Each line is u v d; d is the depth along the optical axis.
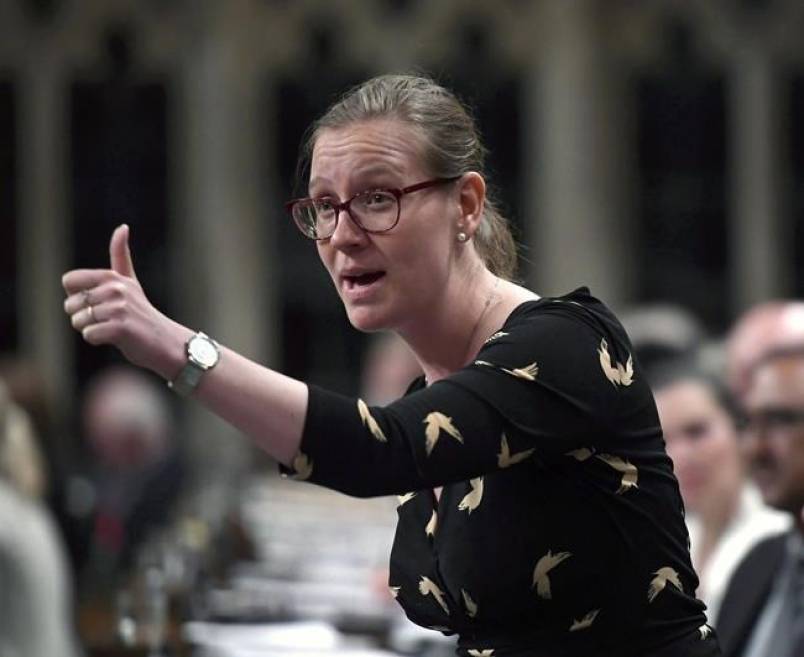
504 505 7.78
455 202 7.81
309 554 24.84
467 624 8.04
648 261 45.59
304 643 16.34
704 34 45.00
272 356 45.75
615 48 45.19
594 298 7.92
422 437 7.21
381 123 7.68
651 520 7.83
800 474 11.45
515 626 7.91
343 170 7.68
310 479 7.13
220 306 45.59
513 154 45.19
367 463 7.12
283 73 45.19
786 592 11.99
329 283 45.44
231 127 45.19
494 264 8.33
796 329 11.53
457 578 7.95
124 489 28.59
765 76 44.94
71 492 21.56
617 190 45.41
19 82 45.53
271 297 45.72
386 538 25.84
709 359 14.75
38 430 21.64
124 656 14.17
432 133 7.70
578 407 7.51
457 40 44.62
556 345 7.57
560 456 7.63
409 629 16.11
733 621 12.20
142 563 18.56
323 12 44.78
